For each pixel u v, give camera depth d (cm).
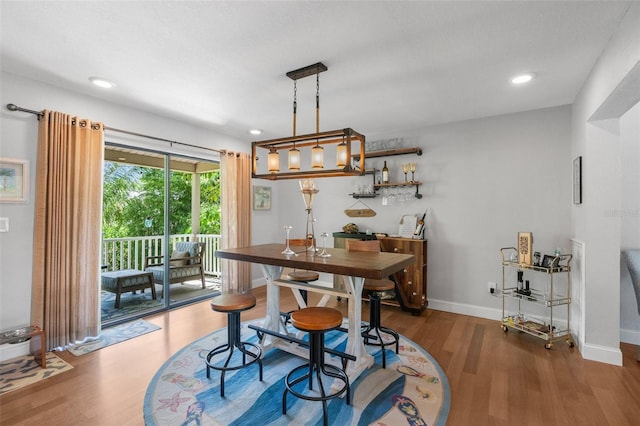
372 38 207
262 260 241
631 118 291
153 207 440
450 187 394
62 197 281
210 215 570
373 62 239
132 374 237
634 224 293
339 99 318
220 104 334
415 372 241
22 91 264
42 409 194
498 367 249
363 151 249
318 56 231
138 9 178
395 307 406
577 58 231
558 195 332
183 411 193
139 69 253
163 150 379
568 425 182
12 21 188
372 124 406
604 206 259
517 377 234
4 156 255
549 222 337
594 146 262
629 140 293
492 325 345
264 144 271
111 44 216
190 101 325
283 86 286
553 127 335
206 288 512
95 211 304
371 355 269
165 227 396
